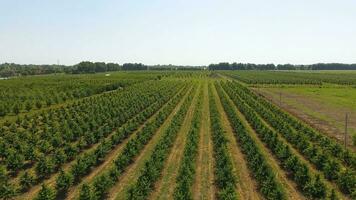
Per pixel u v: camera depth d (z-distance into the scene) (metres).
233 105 70.50
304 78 169.50
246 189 26.03
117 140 39.00
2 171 26.94
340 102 74.56
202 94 90.25
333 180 27.66
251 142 35.38
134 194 22.70
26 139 38.97
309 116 57.12
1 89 98.69
